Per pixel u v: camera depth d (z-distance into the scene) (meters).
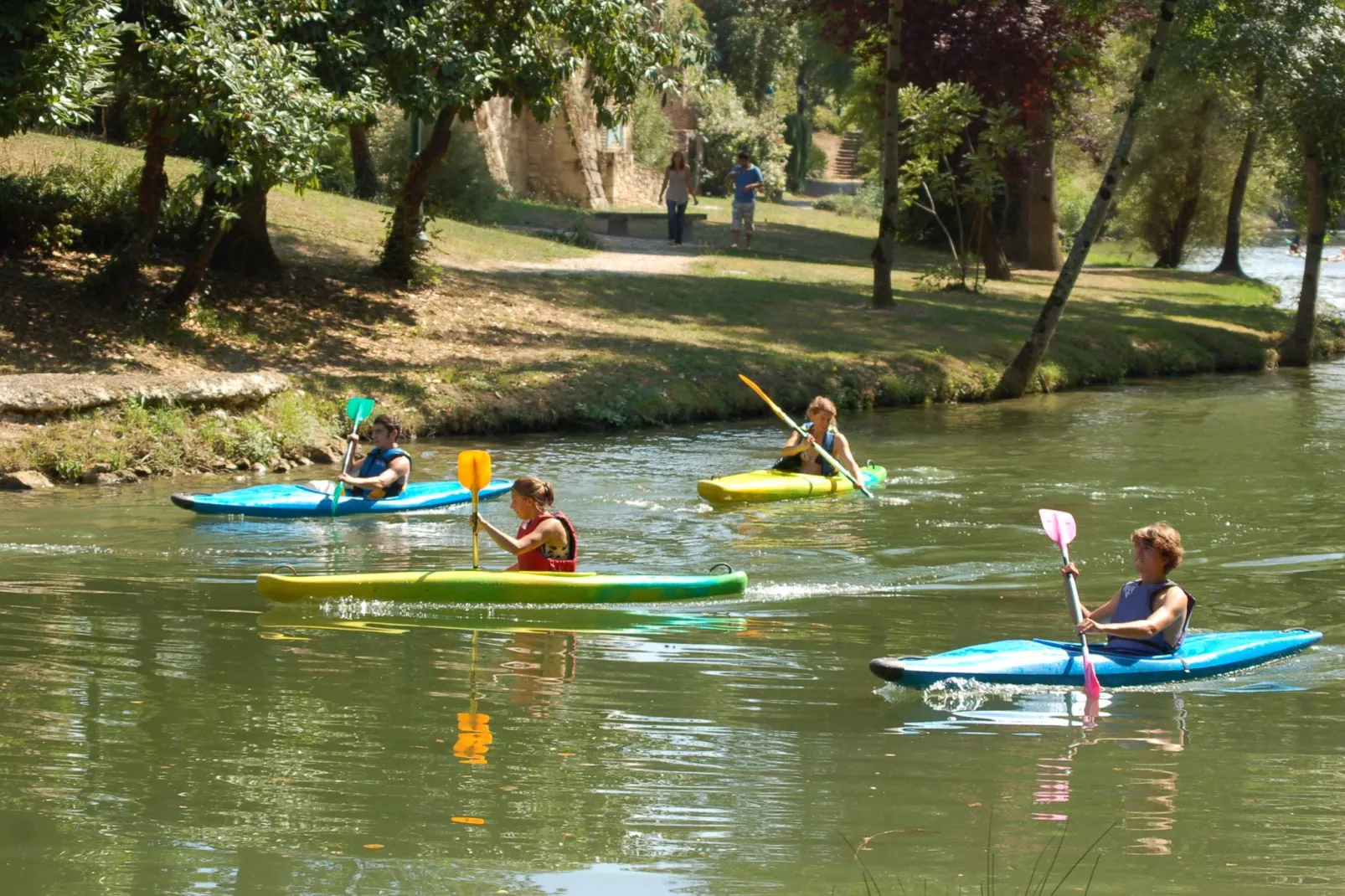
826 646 8.03
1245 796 5.67
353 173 31.55
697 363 18.95
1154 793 5.70
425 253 22.25
